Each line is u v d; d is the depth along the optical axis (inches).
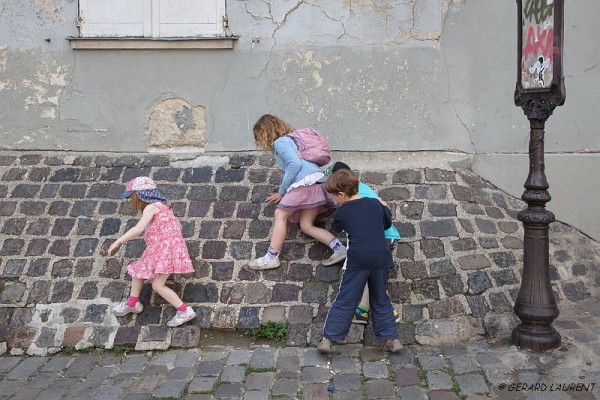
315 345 177.8
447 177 231.1
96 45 243.6
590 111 235.9
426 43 240.4
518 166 237.9
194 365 169.6
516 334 172.2
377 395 150.8
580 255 221.0
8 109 248.7
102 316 186.7
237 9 242.1
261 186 227.9
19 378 165.3
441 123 242.1
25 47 246.1
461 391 150.7
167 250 180.7
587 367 159.5
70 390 157.6
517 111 237.3
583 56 234.8
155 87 245.9
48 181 233.8
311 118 244.5
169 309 188.1
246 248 204.1
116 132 247.9
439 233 205.8
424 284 190.9
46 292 192.7
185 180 233.1
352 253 166.9
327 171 203.6
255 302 188.7
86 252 203.8
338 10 240.8
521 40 169.9
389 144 243.8
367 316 181.5
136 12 243.1
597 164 234.2
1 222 215.3
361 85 242.7
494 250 203.6
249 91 244.7
